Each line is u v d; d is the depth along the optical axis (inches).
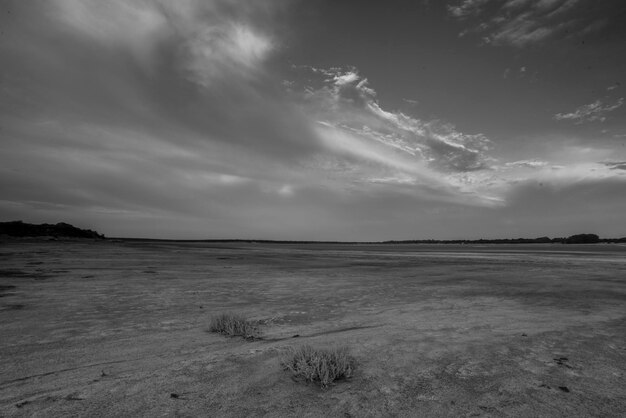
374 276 649.0
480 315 298.5
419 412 120.2
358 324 261.6
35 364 166.6
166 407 121.2
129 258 1080.2
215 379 146.3
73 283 476.7
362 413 119.0
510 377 153.3
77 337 216.5
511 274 693.3
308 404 125.0
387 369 161.2
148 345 200.4
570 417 118.6
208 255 1417.3
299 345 196.1
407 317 289.4
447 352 187.5
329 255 1640.0
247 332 229.9
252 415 116.6
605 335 229.3
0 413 115.6
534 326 254.4
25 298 355.9
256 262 1036.5
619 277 637.9
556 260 1201.4
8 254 1115.3
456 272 743.1
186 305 334.6
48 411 117.3
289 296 403.5
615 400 132.0
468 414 119.5
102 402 124.3
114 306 321.7
